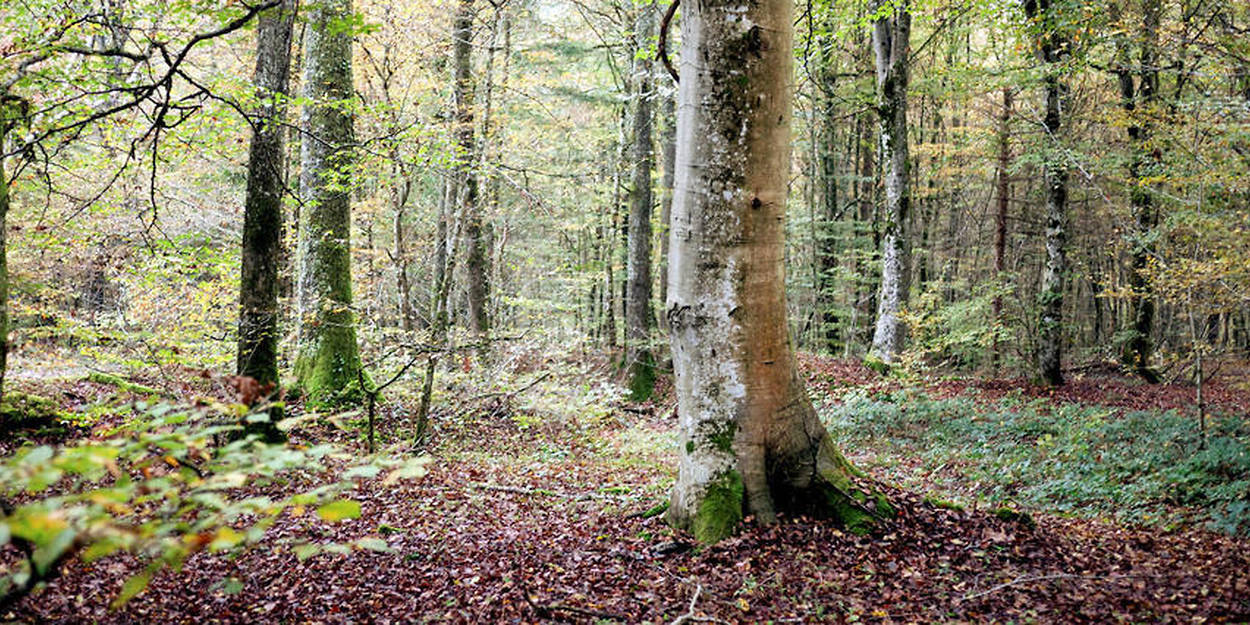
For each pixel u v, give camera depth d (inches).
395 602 190.1
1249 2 436.1
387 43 578.6
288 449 100.6
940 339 677.9
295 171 665.6
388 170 536.1
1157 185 558.6
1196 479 317.7
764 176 231.1
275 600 188.9
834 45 658.8
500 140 653.3
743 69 225.8
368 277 746.8
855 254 965.8
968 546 225.1
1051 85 622.8
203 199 567.2
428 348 398.6
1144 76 589.9
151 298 453.4
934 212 1097.4
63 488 269.0
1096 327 986.7
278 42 312.5
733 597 193.3
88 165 361.4
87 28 255.9
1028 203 971.9
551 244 1046.4
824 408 568.7
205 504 90.0
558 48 729.0
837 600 190.5
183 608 180.4
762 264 234.4
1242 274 356.8
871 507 236.8
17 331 450.9
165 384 363.6
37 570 88.0
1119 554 235.1
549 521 267.0
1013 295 809.5
